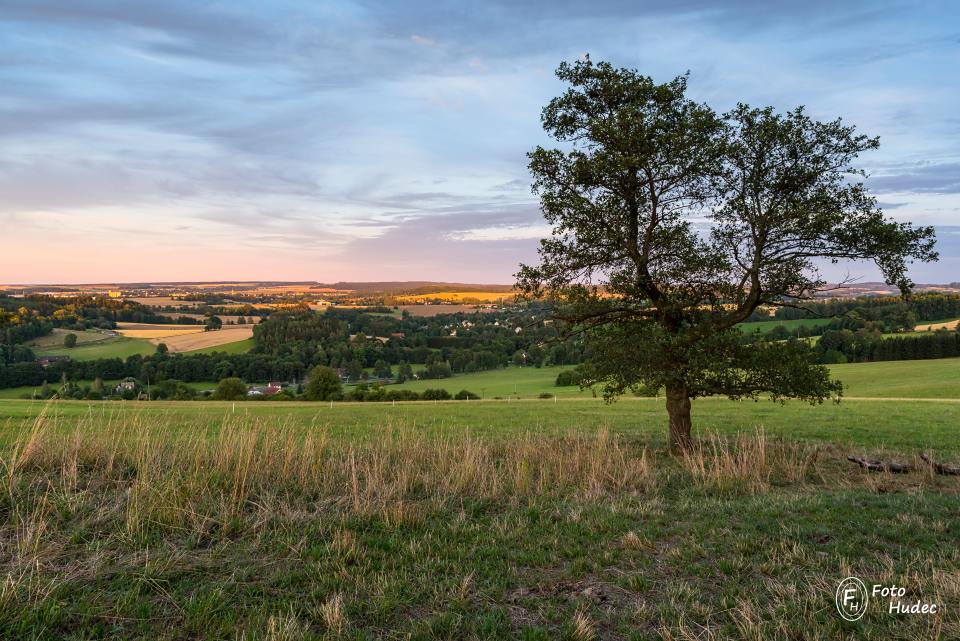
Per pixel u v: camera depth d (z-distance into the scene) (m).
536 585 5.50
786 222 13.12
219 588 5.09
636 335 14.60
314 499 8.41
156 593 5.01
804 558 6.02
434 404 45.00
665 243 14.69
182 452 9.61
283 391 78.69
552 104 14.30
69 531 6.20
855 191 12.95
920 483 10.10
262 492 8.20
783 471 11.56
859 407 33.44
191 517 6.75
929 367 66.19
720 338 13.98
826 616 4.68
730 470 10.83
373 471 9.84
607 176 13.98
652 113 13.70
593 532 7.11
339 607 4.77
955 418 26.36
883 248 12.40
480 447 11.99
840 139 13.04
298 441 11.18
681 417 14.56
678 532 7.13
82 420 11.31
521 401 48.41
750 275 14.12
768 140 13.26
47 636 4.21
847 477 10.98
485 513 8.19
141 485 7.43
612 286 14.69
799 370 13.73
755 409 33.31
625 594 5.31
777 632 4.40
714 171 13.81
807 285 13.81
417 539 6.79
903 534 6.73
